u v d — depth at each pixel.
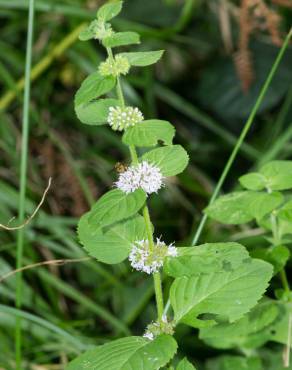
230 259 0.45
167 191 0.84
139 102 0.79
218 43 0.97
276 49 0.93
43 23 0.87
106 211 0.44
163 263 0.46
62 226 0.71
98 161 0.82
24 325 0.65
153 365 0.44
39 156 0.80
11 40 0.93
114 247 0.47
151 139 0.44
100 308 0.67
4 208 0.69
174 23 0.95
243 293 0.47
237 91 0.95
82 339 0.66
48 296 0.75
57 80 0.94
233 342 0.55
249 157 0.94
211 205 0.52
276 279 0.69
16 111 0.85
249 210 0.51
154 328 0.46
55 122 0.87
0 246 0.69
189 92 1.03
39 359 0.65
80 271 0.80
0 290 0.65
